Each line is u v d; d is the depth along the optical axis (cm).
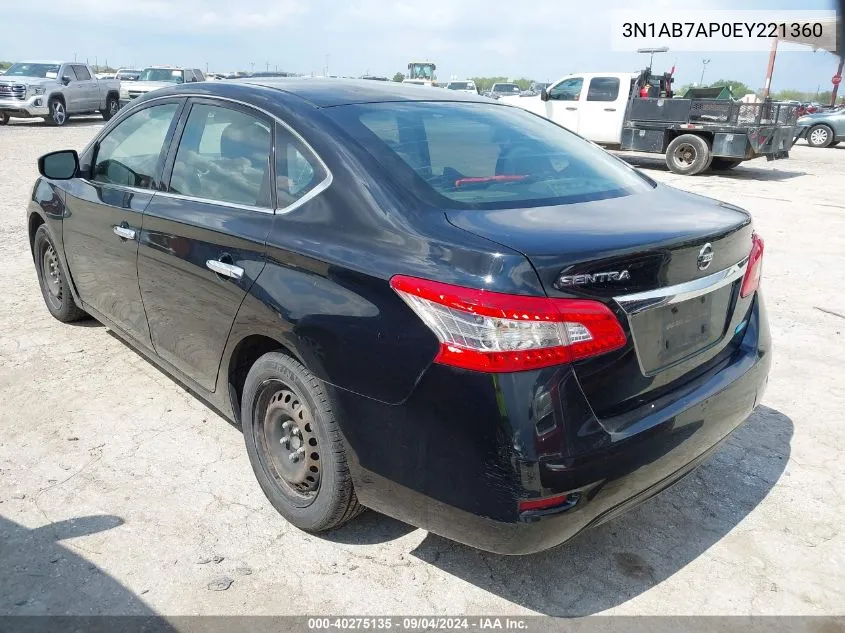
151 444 349
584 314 211
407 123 294
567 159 307
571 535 222
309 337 250
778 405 408
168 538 281
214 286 296
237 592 254
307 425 269
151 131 362
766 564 276
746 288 280
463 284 213
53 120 2164
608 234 226
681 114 1509
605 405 222
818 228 911
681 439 239
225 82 337
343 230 251
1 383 407
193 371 335
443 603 253
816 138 2298
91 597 249
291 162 279
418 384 222
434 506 229
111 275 385
